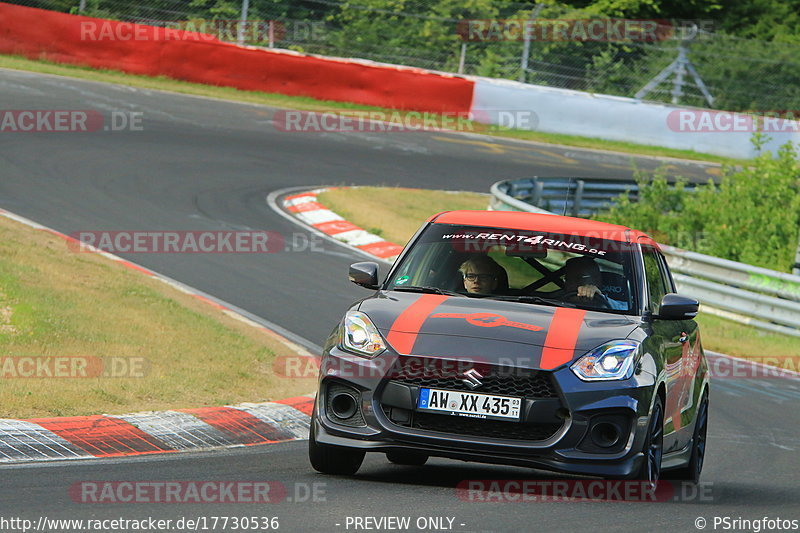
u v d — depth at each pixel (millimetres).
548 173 94250
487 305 23891
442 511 19859
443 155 95562
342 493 21219
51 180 67312
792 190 78875
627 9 139750
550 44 117250
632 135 112812
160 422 28047
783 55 120750
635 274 25438
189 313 41969
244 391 33406
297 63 106312
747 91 119000
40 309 37125
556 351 21812
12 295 37969
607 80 116938
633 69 117938
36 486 20781
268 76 106062
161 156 78375
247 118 95500
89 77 98312
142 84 100125
